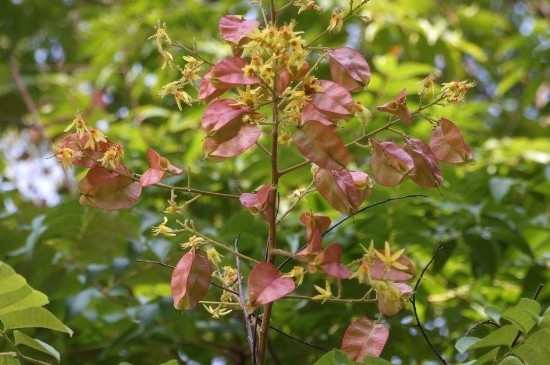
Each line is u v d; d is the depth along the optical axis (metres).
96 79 2.97
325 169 1.21
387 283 1.20
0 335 1.33
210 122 1.20
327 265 1.17
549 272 1.94
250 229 1.81
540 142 2.29
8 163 2.68
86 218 1.84
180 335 1.90
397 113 1.24
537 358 1.26
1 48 3.40
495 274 1.90
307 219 1.24
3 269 1.24
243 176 2.04
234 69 1.21
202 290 1.24
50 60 3.56
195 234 1.25
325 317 1.83
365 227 1.88
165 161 1.24
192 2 2.81
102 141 1.24
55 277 1.90
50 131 2.71
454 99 1.25
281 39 1.19
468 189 1.96
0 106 3.17
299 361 1.87
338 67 1.23
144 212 1.94
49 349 1.32
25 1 3.46
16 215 2.03
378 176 1.23
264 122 1.22
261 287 1.18
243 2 2.80
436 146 1.26
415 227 1.87
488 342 1.27
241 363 1.91
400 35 2.79
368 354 1.26
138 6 2.88
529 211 2.05
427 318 2.00
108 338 1.95
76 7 3.57
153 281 1.88
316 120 1.20
